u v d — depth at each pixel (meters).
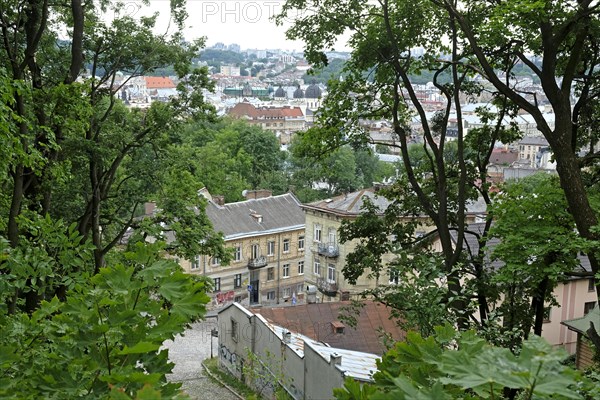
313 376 27.55
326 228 58.22
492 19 14.43
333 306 37.38
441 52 20.28
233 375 36.94
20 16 19.25
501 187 19.53
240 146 88.44
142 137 25.17
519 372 2.61
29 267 8.86
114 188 27.02
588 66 18.70
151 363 3.93
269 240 64.25
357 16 20.30
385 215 22.58
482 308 18.38
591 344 18.12
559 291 40.41
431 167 21.80
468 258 20.72
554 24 14.53
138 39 23.80
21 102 17.75
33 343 5.51
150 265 4.41
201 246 28.22
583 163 17.14
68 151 21.95
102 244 28.81
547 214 16.55
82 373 3.96
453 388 3.47
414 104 19.73
